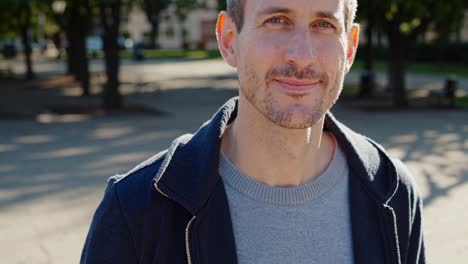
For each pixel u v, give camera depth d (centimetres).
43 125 1263
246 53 141
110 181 153
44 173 800
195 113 1477
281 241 144
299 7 138
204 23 5441
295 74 136
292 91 138
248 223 145
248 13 142
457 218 603
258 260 143
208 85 2253
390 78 2038
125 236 143
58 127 1234
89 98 1855
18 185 733
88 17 2041
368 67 1964
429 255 510
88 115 1429
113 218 144
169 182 142
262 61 138
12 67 3403
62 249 515
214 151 144
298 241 145
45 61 3991
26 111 1492
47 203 654
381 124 1273
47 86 2270
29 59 2583
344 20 145
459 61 3416
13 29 2712
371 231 151
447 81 1588
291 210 146
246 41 141
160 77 2634
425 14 1359
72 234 552
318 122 144
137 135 1128
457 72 2955
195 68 3195
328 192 151
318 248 146
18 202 657
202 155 146
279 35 139
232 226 143
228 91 2038
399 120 1340
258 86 140
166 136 1118
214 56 4253
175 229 142
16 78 2603
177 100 1777
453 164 859
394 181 157
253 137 147
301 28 139
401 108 1548
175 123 1296
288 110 137
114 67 1541
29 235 549
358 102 1733
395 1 1374
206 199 141
